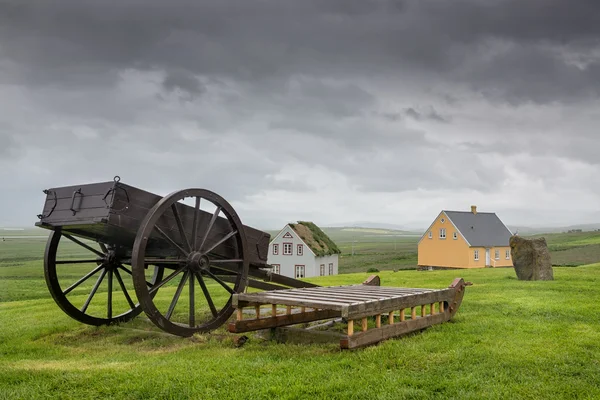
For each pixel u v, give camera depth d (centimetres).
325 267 6134
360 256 10512
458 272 3109
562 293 1514
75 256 8656
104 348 871
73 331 1029
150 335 962
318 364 681
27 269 5347
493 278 2281
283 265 6009
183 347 850
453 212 6956
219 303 1450
